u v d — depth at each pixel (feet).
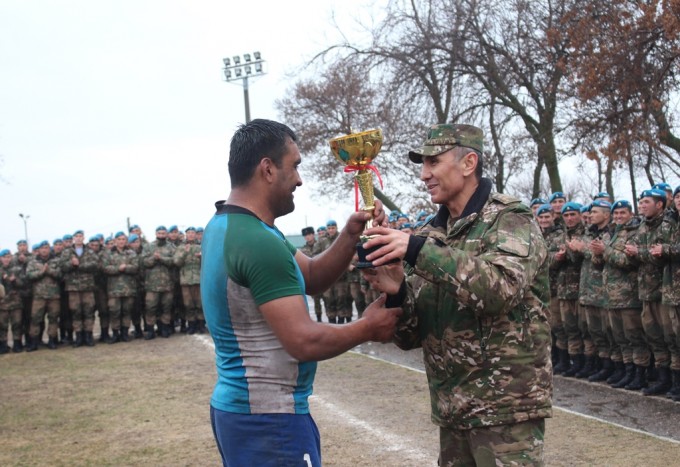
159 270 46.21
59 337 51.19
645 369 24.64
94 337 50.49
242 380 8.75
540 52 50.21
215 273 8.77
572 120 44.01
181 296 48.73
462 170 9.52
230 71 87.81
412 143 67.92
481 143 9.73
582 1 42.52
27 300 44.88
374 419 21.99
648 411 21.50
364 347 38.60
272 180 9.10
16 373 35.19
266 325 8.68
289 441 8.64
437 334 9.48
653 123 40.81
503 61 53.42
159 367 34.68
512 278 8.40
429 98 56.90
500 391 9.04
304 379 8.89
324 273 10.36
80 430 22.84
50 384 31.50
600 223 26.96
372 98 76.23
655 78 38.01
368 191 9.73
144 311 47.32
